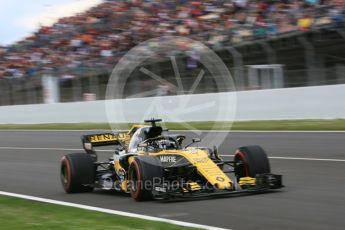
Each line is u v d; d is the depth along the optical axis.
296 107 35.09
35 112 53.50
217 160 14.95
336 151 23.31
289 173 18.55
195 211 12.26
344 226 10.13
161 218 11.70
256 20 44.44
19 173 22.94
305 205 12.43
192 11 53.38
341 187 14.96
